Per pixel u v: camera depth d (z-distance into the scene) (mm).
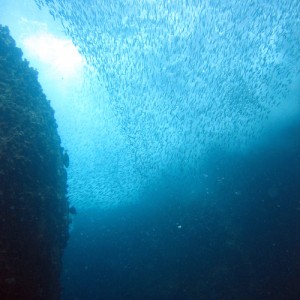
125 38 11242
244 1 10695
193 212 12773
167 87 12352
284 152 12359
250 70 11492
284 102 12133
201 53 11742
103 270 12562
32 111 5848
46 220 5148
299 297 9539
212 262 11422
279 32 11062
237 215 12031
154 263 12242
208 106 12227
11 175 4543
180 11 11188
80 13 9820
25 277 4340
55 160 6176
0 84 5617
